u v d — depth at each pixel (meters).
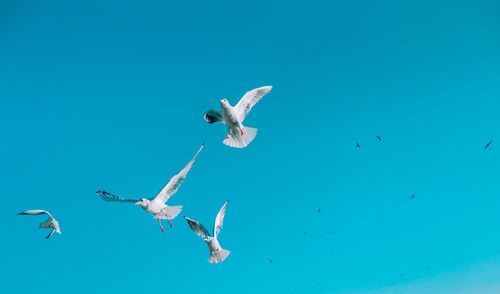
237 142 18.64
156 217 15.87
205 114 18.27
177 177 15.78
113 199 15.70
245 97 18.20
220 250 19.75
